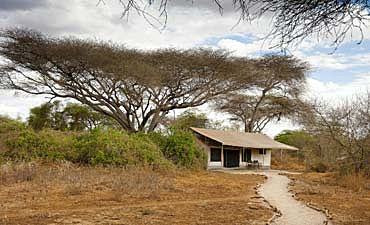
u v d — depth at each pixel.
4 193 14.34
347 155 25.06
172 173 24.19
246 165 39.59
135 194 14.88
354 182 20.69
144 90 33.84
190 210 12.09
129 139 25.48
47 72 32.12
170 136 28.98
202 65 33.50
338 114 38.19
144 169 23.23
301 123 42.81
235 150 39.41
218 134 38.75
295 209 12.84
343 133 26.52
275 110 47.12
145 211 11.58
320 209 12.81
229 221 10.55
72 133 27.03
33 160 22.33
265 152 42.22
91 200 13.41
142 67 31.73
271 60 38.62
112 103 34.19
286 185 21.41
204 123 53.84
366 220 11.05
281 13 4.68
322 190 18.67
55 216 10.60
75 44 30.77
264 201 14.59
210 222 10.38
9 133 24.45
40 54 30.53
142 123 35.94
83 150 24.06
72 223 9.82
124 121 35.00
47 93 33.50
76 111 44.62
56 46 30.30
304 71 41.28
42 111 43.22
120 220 10.31
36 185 16.16
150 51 34.28
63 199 13.48
